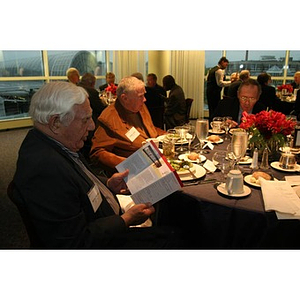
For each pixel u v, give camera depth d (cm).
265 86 440
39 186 109
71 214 113
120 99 228
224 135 254
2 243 220
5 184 336
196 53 710
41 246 120
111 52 723
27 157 111
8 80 615
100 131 226
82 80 436
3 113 626
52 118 116
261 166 171
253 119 172
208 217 134
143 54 728
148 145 152
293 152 194
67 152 127
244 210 126
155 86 545
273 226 123
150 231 145
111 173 217
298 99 421
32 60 637
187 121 495
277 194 132
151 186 141
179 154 201
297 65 702
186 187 147
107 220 128
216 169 168
